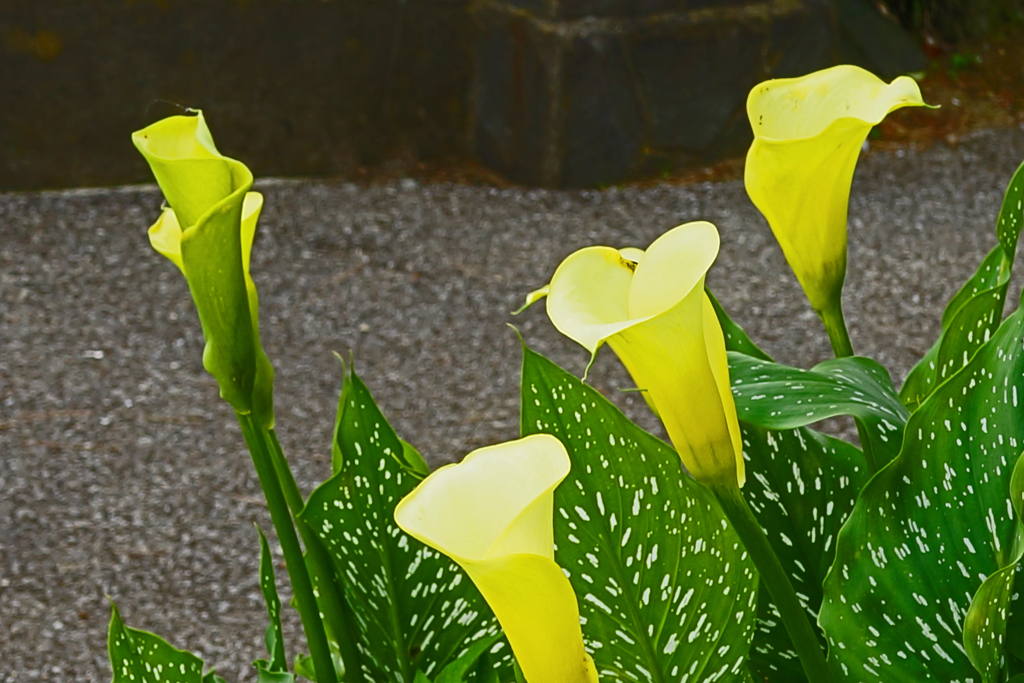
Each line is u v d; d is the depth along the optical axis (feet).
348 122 36.32
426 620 8.25
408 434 22.29
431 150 37.40
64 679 16.17
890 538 7.88
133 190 34.58
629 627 8.01
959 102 38.88
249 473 21.20
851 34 39.47
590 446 7.91
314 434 22.31
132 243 31.04
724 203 33.27
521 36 34.88
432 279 28.99
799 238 8.07
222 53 34.42
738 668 8.02
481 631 8.24
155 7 33.50
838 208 8.04
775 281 28.02
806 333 25.38
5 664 16.55
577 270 7.66
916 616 7.87
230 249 7.80
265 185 35.53
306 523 8.14
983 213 31.65
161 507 20.24
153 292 28.45
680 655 8.02
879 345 24.71
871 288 27.58
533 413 7.91
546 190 35.04
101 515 20.04
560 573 7.29
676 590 7.97
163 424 22.89
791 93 8.10
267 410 8.03
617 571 7.97
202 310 7.86
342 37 35.47
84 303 27.96
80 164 34.32
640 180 35.47
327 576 8.21
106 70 33.71
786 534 8.34
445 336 26.18
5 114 33.40
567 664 7.34
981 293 8.24
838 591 7.88
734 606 7.97
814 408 8.04
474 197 34.68
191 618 17.37
